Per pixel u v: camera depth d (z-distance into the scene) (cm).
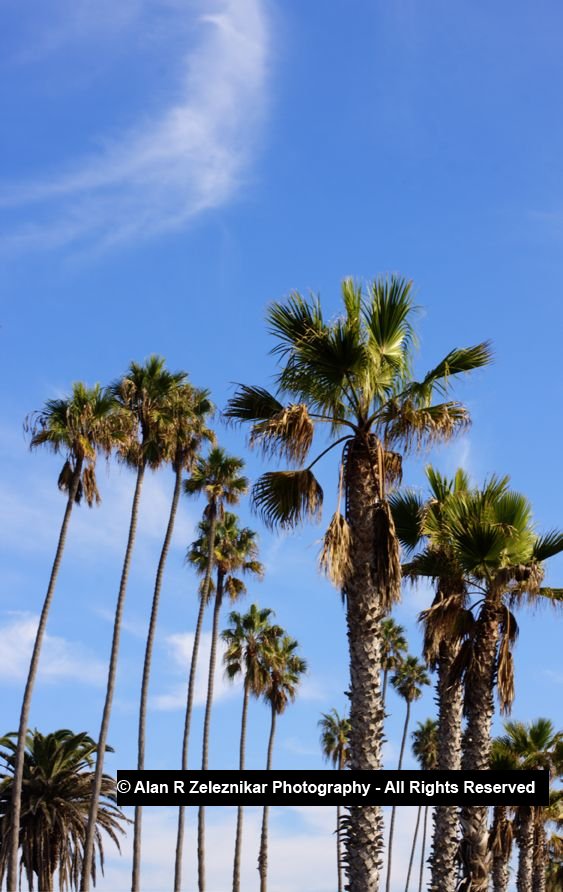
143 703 4134
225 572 5031
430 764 7081
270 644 5597
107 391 3844
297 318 1322
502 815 2809
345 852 1194
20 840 4359
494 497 1706
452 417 1335
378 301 1327
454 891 1711
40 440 3712
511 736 3073
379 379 1348
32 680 3600
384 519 1303
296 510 1349
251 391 1398
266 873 5556
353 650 1257
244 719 5534
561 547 1792
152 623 4234
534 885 3338
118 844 4572
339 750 6500
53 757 4522
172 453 4022
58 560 3722
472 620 1720
